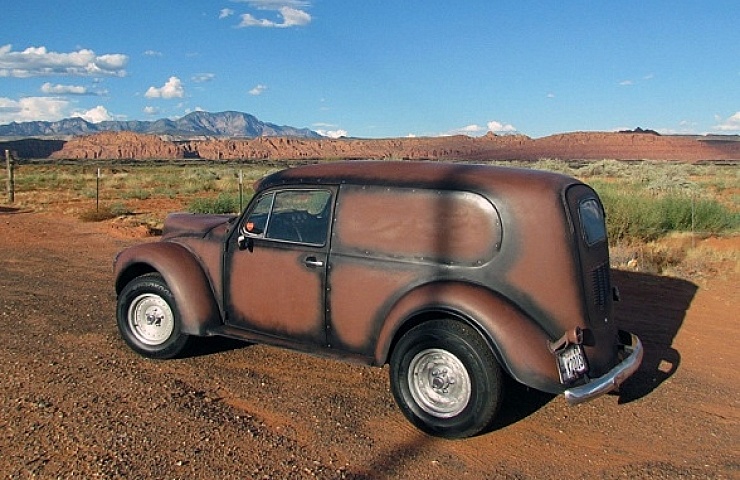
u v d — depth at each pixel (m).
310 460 4.27
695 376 6.00
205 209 19.92
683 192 21.55
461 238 4.71
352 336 5.12
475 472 4.20
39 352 6.25
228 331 5.69
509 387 5.58
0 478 3.93
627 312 8.06
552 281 4.52
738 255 11.69
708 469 4.32
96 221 17.73
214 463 4.18
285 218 5.45
